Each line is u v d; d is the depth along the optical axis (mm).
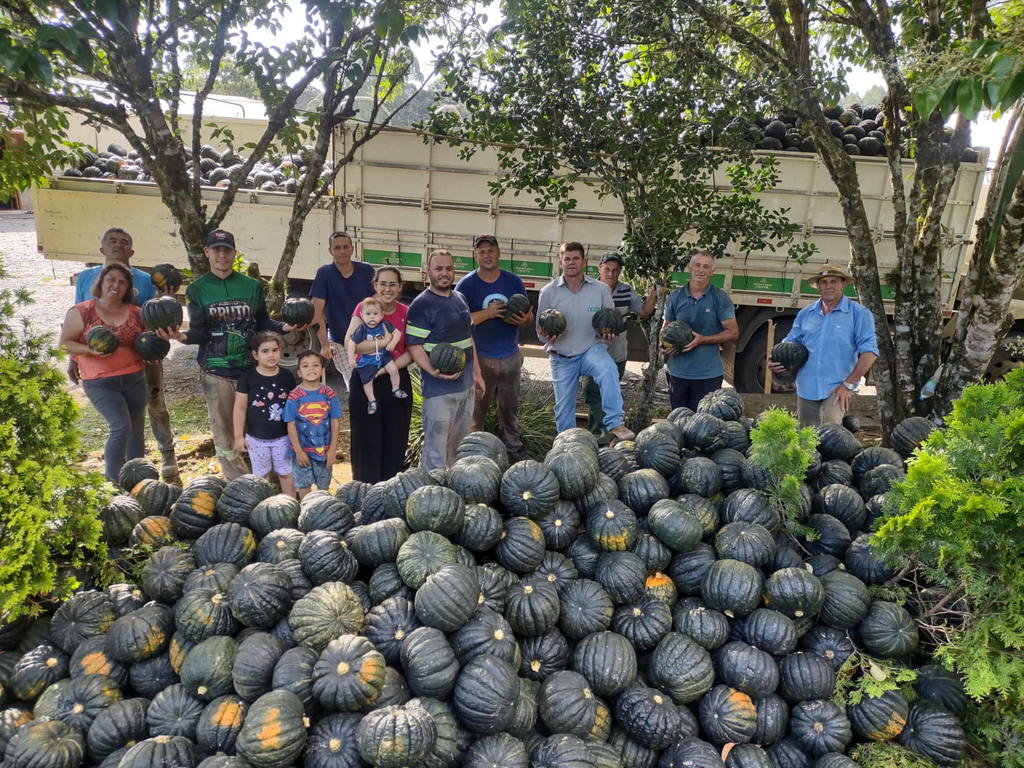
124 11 5812
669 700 3459
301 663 3090
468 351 6707
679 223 7324
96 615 3479
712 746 3400
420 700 3061
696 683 3490
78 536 3691
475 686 3041
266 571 3447
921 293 6785
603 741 3334
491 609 3486
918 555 3709
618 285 8148
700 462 4547
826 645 3752
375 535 3723
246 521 4160
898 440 5168
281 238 10492
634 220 7434
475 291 7609
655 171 7484
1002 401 3703
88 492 3676
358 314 6297
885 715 3490
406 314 6555
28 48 4590
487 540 3809
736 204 7375
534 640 3596
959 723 3576
